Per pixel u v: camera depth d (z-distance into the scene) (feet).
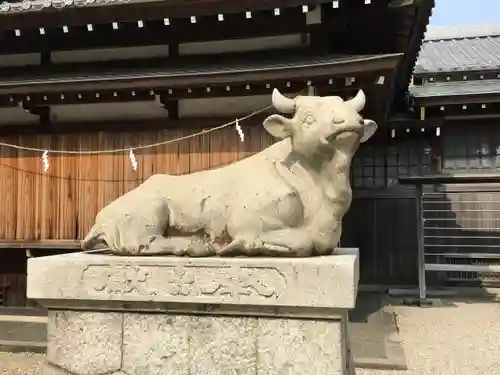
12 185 32.58
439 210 46.42
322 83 27.78
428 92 45.44
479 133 46.29
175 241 12.00
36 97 30.53
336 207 11.43
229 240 11.89
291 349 10.41
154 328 11.14
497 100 42.55
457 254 43.93
